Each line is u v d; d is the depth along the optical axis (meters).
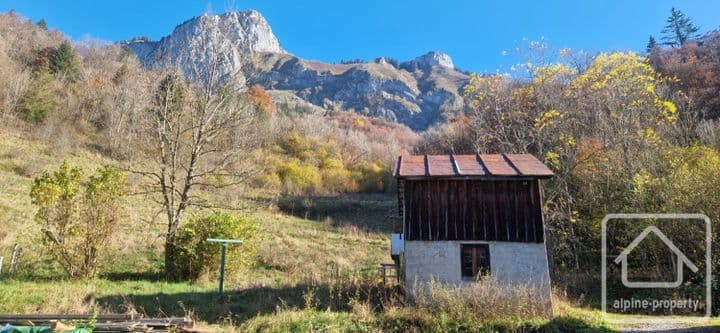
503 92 26.55
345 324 10.43
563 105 24.50
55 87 54.72
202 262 16.59
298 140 63.25
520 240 12.37
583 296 15.62
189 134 20.36
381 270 19.11
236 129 21.00
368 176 57.88
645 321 12.23
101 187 15.53
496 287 11.95
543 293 11.90
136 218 24.16
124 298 12.27
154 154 19.56
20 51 59.91
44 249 17.47
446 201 12.97
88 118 52.06
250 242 17.81
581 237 21.98
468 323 10.60
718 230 15.60
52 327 8.16
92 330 8.05
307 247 24.80
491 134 26.77
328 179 56.16
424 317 10.87
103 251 15.74
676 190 17.31
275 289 14.57
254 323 10.47
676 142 24.30
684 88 35.12
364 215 40.19
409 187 13.17
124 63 62.81
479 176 12.74
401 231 17.86
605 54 23.20
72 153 40.78
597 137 23.25
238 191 30.98
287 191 49.59
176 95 19.11
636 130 22.27
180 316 11.08
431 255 12.51
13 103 47.25
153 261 18.80
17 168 32.94
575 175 23.09
